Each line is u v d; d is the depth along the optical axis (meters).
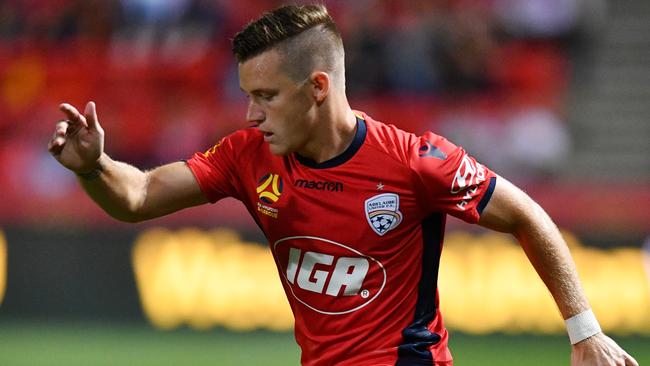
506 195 15.40
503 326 41.69
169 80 56.81
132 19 58.03
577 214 42.62
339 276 15.23
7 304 43.72
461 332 41.88
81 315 43.53
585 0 58.31
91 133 14.75
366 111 52.81
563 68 57.03
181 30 57.66
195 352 39.22
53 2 59.44
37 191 52.09
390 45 53.22
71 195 46.12
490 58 54.12
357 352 15.29
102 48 57.97
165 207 15.79
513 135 52.75
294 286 15.59
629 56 58.97
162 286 43.28
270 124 14.82
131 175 15.45
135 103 56.00
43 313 43.66
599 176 53.72
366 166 15.05
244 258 42.97
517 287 41.69
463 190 15.12
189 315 42.97
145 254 43.44
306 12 14.84
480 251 42.03
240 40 14.74
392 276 15.23
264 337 42.34
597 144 55.50
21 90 57.41
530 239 15.55
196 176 15.79
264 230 15.81
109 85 57.12
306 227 15.23
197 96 56.25
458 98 53.25
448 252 42.16
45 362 37.09
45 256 43.81
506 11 57.16
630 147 55.50
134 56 57.53
